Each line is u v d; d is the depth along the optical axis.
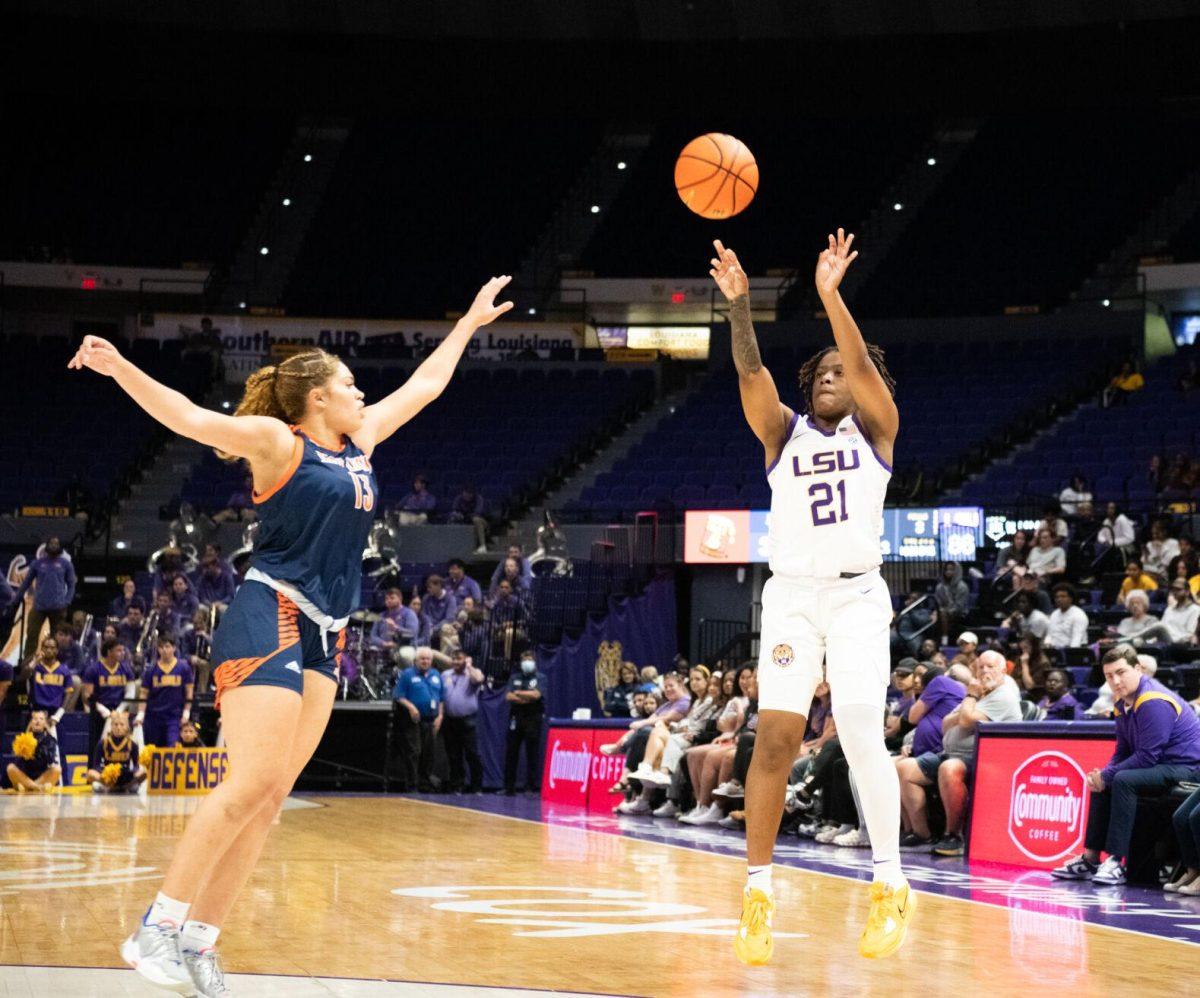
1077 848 8.19
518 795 15.07
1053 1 23.20
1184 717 7.79
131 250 29.48
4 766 15.22
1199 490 18.27
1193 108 28.27
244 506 20.92
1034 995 4.14
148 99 26.86
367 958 4.47
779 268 29.78
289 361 3.81
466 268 30.19
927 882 7.50
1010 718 9.34
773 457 4.33
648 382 25.70
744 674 11.27
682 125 32.34
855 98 26.33
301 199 31.16
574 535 21.02
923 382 23.83
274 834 9.48
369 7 24.70
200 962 3.55
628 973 4.30
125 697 15.46
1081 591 15.88
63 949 4.53
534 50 25.38
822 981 4.29
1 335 25.70
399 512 21.59
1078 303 26.42
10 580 18.27
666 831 10.42
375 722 15.83
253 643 3.54
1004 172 30.56
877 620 4.18
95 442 23.80
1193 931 5.75
